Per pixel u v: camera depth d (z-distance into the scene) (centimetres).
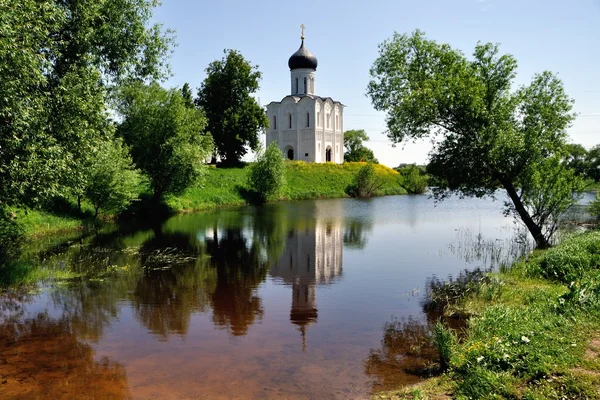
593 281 1009
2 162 1173
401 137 1997
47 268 1525
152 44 1944
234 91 5625
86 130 1441
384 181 6581
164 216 3328
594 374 578
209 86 5556
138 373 759
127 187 2689
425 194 6512
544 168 1877
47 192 1271
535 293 1082
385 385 700
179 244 2098
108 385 714
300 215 3466
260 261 1720
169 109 3325
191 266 1623
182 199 3875
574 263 1271
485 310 958
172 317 1062
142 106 3409
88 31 1589
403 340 901
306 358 815
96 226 2595
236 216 3369
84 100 1433
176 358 821
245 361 805
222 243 2138
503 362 647
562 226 2317
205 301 1193
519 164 1859
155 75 2020
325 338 917
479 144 1806
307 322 1020
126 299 1209
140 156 3359
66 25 1560
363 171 5912
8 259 1547
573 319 772
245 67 5553
